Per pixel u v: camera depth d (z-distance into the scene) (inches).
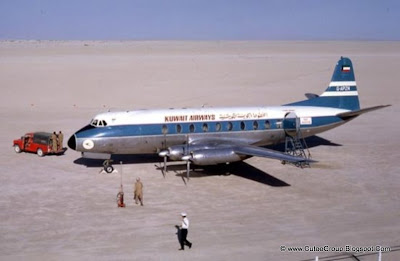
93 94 2785.4
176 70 3700.8
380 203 1005.8
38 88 2942.9
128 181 1184.2
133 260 722.8
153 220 906.1
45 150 1444.4
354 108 1476.4
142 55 5457.7
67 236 826.2
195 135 1279.5
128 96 2731.3
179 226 872.3
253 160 1403.8
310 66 3993.6
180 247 773.3
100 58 4763.8
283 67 3927.2
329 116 1412.4
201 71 3671.3
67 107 2431.1
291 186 1139.3
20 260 725.3
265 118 1341.0
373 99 2605.8
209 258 727.7
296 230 847.1
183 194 1076.5
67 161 1396.4
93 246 780.6
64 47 7751.0
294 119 1343.5
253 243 786.8
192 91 2861.7
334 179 1197.1
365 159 1403.8
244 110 1338.6
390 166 1321.4
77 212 954.1
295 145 1403.8
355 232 835.4
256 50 7096.5
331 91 1454.2
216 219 909.2
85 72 3535.9
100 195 1069.1
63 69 3673.7
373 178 1203.9
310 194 1073.5
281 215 930.7
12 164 1357.0
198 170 1290.6
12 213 948.6
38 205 999.0
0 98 2652.6
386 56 5324.8
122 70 3661.4
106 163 1263.5
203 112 1299.2
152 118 1257.4
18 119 2092.8
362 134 1785.2
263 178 1211.2
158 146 1264.8
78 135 1218.0
